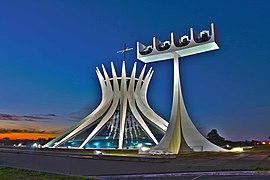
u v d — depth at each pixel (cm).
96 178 1259
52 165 1827
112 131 4434
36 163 1952
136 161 2014
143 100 4509
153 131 4284
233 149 3888
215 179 1247
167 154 2658
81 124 4438
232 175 1358
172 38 3425
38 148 3912
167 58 3597
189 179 1255
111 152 3139
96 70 4728
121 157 2197
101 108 4466
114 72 4581
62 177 1277
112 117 4512
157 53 3494
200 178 1278
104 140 4338
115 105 4409
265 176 1323
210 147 3303
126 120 4481
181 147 3312
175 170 1535
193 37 3300
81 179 1227
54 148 3928
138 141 4266
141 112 4397
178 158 2280
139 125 4397
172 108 3375
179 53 3447
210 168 1594
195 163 1891
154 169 1589
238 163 1894
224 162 1962
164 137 3203
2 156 2481
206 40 3241
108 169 1612
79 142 4372
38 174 1374
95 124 4453
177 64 3459
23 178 1252
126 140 4288
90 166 1761
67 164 1875
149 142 4209
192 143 3309
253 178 1268
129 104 4425
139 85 4538
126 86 4512
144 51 3616
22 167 1720
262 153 3062
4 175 1342
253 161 2048
